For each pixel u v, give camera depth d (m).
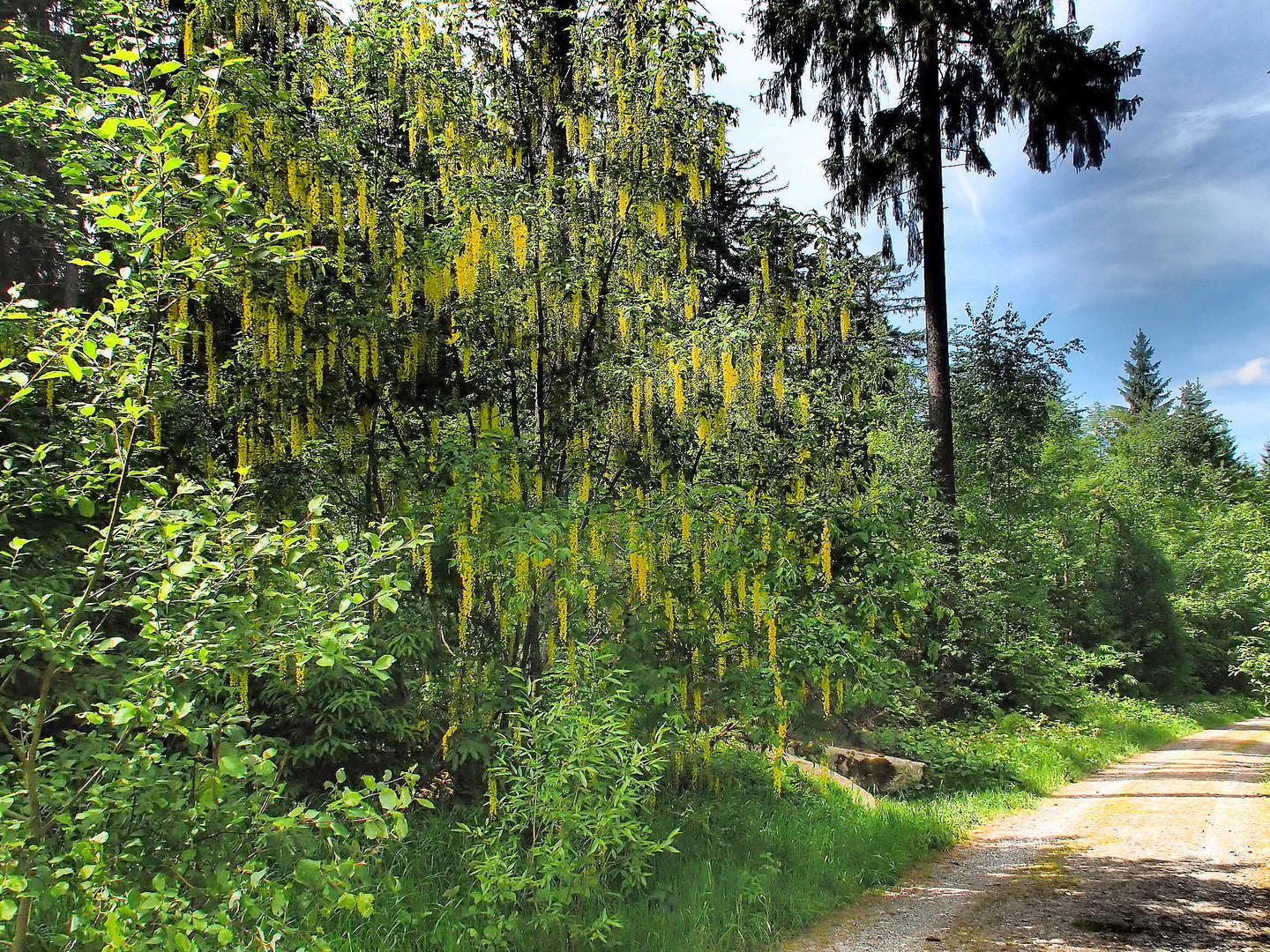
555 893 3.93
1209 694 29.47
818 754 7.72
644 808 5.05
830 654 5.48
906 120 13.97
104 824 2.18
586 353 5.82
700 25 5.28
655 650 5.69
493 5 5.54
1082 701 17.67
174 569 2.01
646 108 5.26
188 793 2.24
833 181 14.45
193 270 2.49
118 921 1.92
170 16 4.39
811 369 5.73
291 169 4.66
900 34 13.20
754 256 5.66
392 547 2.52
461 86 5.43
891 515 6.30
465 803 5.51
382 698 5.44
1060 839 7.32
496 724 5.47
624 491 5.70
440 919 4.08
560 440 5.72
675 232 5.50
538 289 5.44
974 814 8.23
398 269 5.09
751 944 4.54
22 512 3.49
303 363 5.01
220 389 4.95
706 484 5.27
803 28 13.41
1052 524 23.14
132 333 2.50
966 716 13.55
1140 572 26.28
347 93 5.19
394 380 5.35
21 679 3.48
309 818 2.18
